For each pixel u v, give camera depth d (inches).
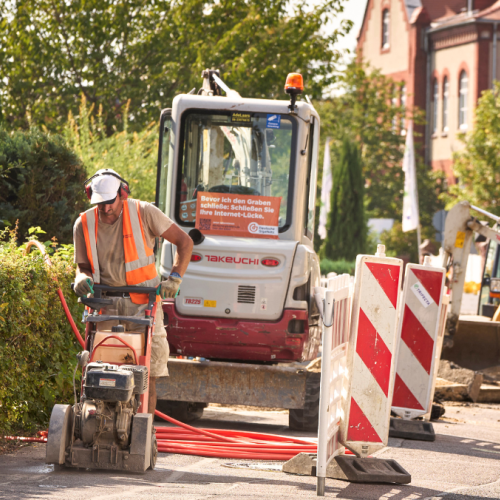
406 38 5492.1
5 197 958.4
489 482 532.1
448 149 5182.1
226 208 740.0
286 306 720.3
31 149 962.1
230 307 721.6
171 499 422.9
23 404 599.2
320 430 470.3
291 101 743.7
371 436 523.5
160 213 522.3
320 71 2397.9
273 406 719.1
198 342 729.0
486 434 767.1
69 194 992.2
